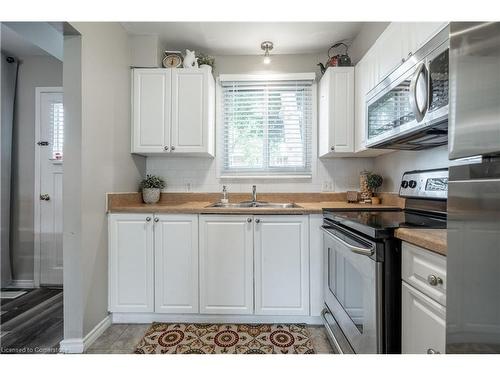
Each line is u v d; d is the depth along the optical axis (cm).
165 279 194
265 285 191
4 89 268
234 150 265
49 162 277
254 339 174
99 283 184
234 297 192
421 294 91
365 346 114
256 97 263
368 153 229
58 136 278
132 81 232
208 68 234
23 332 187
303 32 229
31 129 277
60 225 277
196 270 193
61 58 198
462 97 64
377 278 106
